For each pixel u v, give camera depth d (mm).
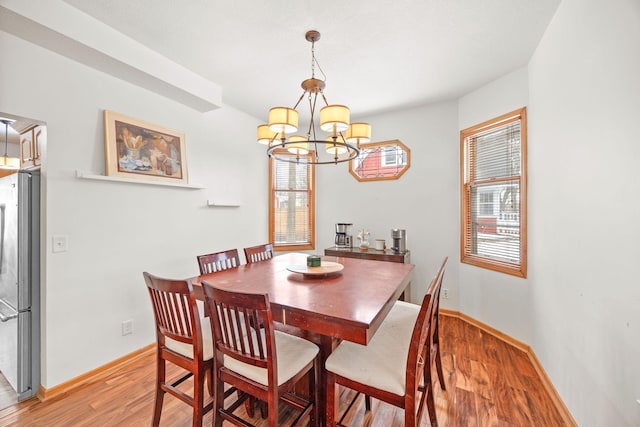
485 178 3008
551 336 1942
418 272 3525
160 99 2629
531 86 2383
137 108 2438
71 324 2018
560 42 1783
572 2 1616
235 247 3531
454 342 2668
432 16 1870
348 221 4035
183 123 2861
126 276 2355
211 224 3195
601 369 1345
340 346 1472
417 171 3539
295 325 1321
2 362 2066
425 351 1543
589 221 1450
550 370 1951
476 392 1930
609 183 1282
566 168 1713
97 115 2168
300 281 1797
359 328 1151
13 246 1938
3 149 4273
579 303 1552
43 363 1920
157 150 2578
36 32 1716
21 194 1891
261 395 1231
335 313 1243
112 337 2256
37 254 1954
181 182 2801
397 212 3680
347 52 2299
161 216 2643
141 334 2459
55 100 1936
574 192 1611
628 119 1147
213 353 1356
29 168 2150
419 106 3498
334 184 4145
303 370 1352
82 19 1833
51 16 1690
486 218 3008
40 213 1956
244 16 1869
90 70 2125
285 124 1733
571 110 1644
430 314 1327
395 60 2426
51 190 1920
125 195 2350
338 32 2039
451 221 3336
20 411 1773
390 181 3725
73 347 2025
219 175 3307
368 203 3885
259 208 3936
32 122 1898
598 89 1365
